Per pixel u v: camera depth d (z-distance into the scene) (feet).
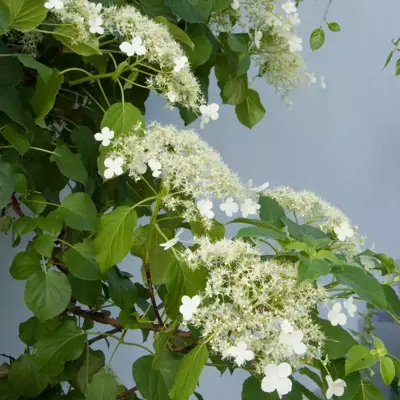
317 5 8.70
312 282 6.04
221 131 9.12
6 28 6.23
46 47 6.78
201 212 6.14
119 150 6.26
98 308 6.65
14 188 6.31
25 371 6.45
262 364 5.92
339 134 8.76
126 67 6.46
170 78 6.44
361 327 7.80
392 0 8.54
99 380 6.40
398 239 8.55
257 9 7.28
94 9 6.40
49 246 6.31
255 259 6.01
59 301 6.29
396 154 8.56
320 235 6.31
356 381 6.09
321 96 8.78
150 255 6.47
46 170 6.70
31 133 6.41
